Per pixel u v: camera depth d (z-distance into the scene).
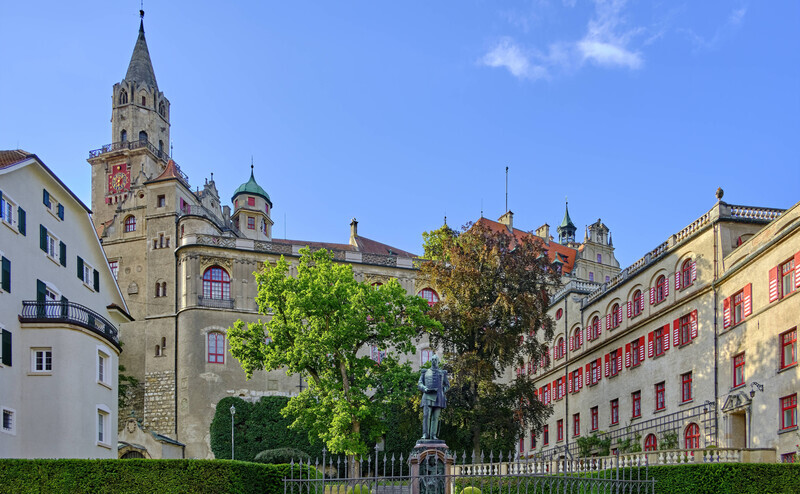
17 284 43.16
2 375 40.81
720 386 53.06
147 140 109.00
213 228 84.38
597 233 141.88
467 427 58.09
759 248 49.03
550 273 63.22
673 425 57.50
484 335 58.75
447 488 33.28
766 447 47.19
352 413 53.47
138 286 84.00
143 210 86.19
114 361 48.97
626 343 66.00
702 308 55.72
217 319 77.62
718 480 33.84
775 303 47.44
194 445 74.31
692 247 57.56
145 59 112.94
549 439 79.75
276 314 57.75
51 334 43.22
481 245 62.53
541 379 83.44
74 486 32.22
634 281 65.62
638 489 30.34
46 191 47.56
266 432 74.12
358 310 54.25
